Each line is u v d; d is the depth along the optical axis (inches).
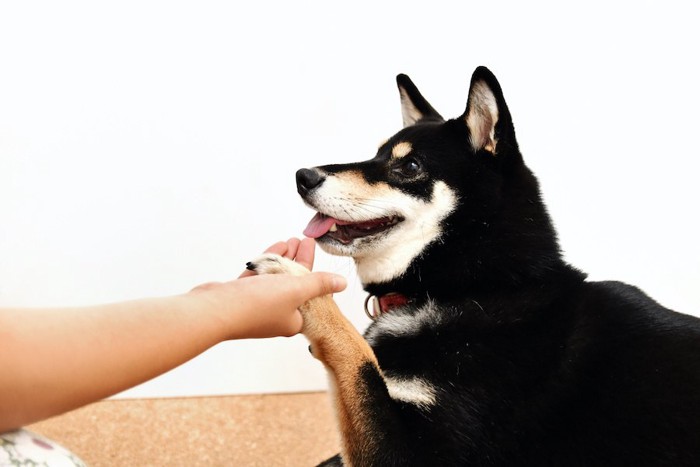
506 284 32.2
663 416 28.0
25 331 16.8
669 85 48.9
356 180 34.4
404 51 49.6
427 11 49.4
